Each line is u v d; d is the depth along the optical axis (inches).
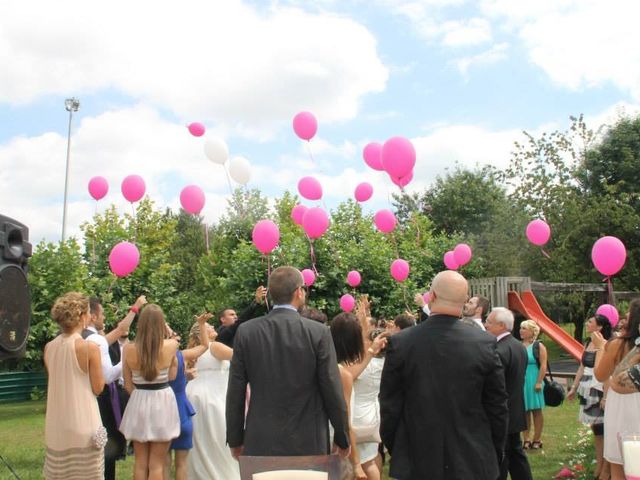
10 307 172.9
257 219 845.8
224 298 663.8
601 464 247.1
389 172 276.5
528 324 319.0
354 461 189.5
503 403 136.5
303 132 348.8
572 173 1023.6
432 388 135.0
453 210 1255.5
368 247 609.0
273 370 142.9
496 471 133.2
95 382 175.5
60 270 617.6
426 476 132.6
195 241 1552.7
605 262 276.2
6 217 176.6
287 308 150.5
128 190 335.9
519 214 1000.2
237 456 146.2
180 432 206.4
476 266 773.3
